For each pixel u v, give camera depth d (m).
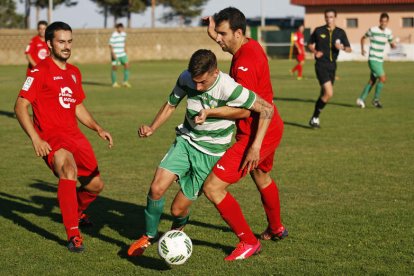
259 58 10.45
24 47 76.75
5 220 12.63
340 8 95.88
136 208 13.55
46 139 11.30
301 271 9.65
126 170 17.30
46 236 11.60
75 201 10.83
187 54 89.88
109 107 32.09
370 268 9.73
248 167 10.14
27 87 11.09
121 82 49.19
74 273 9.68
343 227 11.88
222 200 10.17
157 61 84.31
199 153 10.35
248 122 10.34
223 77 9.87
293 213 12.87
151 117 28.23
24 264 10.07
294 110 30.81
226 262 10.15
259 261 10.16
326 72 24.33
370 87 31.56
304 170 17.02
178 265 9.98
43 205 13.84
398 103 33.34
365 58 86.00
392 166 17.47
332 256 10.32
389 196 14.20
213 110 9.78
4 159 18.97
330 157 18.81
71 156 11.11
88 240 11.38
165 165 10.35
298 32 52.84
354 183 15.49
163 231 11.97
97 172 11.80
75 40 80.88
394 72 58.94
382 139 21.98
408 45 82.56
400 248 10.65
